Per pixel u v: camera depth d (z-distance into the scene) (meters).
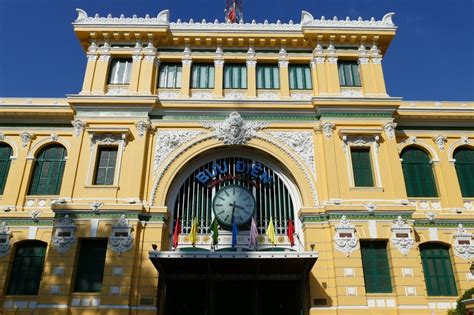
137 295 19.78
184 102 23.78
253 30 25.55
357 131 23.14
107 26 25.25
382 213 21.36
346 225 21.00
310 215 21.56
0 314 20.38
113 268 20.05
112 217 21.11
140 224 21.12
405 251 20.67
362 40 25.70
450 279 21.69
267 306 21.44
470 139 24.97
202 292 21.53
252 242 20.34
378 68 25.23
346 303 19.59
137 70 24.81
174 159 22.83
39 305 19.39
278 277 20.78
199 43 25.70
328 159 22.59
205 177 22.98
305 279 20.59
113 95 23.64
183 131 23.50
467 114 24.89
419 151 24.81
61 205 21.19
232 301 21.48
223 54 25.61
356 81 25.19
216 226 20.94
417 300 19.78
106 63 25.00
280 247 21.05
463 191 23.98
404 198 21.89
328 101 23.62
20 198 22.98
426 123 25.12
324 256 20.77
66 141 24.42
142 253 20.64
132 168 22.22
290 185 23.14
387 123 23.42
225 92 24.86
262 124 23.66
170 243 21.78
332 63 25.22
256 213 22.45
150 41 25.53
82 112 23.55
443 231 22.39
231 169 23.52
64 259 20.34
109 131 22.94
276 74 25.59
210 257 18.42
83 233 20.80
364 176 22.73
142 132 23.02
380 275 20.59
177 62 25.72
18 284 21.22
